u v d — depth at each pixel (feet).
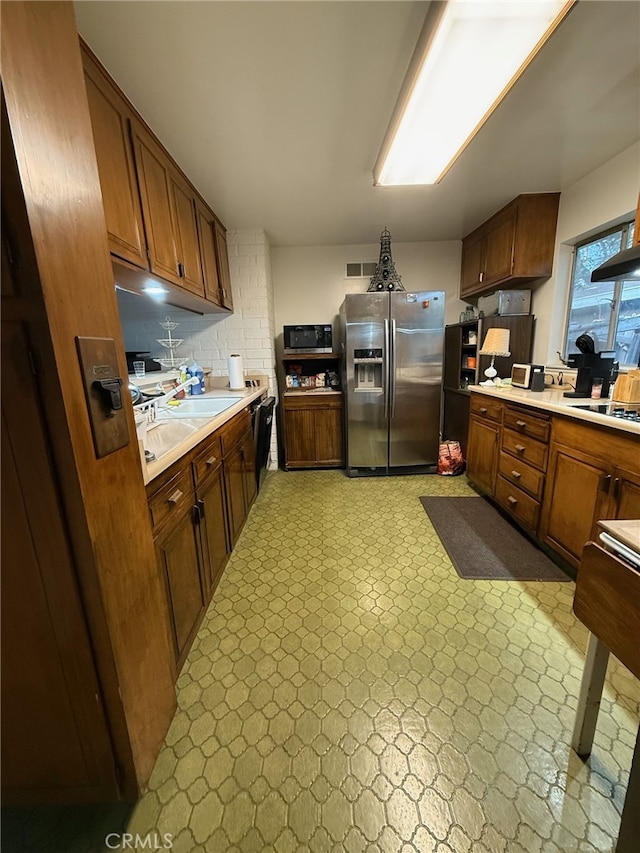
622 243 7.40
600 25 3.92
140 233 5.15
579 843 2.70
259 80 4.56
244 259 10.46
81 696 2.62
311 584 5.90
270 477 11.25
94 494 2.38
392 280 10.97
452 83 4.31
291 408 11.46
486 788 3.05
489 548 6.79
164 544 3.65
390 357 10.38
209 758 3.35
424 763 3.26
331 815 2.92
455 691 3.95
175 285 6.43
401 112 4.88
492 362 9.71
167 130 5.54
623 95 5.09
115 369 2.64
